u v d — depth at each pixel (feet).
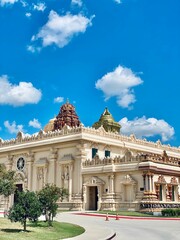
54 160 219.00
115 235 86.84
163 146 266.16
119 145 225.15
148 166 174.70
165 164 188.65
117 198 186.39
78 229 96.99
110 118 277.03
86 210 197.47
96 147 212.43
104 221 131.54
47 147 225.56
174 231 97.19
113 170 188.65
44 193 104.99
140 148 240.53
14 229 86.48
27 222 104.42
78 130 208.13
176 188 193.36
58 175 216.13
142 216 155.43
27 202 86.48
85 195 199.31
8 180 152.97
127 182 181.78
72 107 294.87
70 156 209.36
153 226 113.19
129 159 185.98
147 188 174.40
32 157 235.20
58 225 104.94
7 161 252.21
